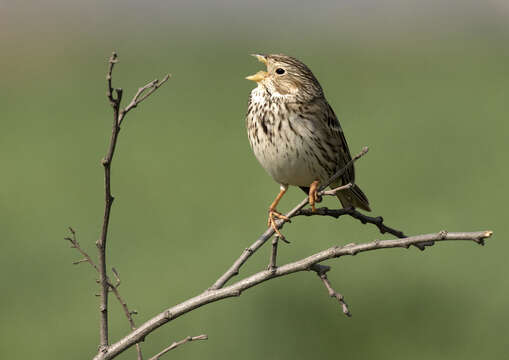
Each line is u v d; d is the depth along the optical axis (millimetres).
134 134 18156
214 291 4328
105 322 4277
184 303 4297
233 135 17922
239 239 12414
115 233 12922
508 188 14047
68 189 14930
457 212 13203
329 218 13047
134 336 4281
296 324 10273
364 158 15961
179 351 9664
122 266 11695
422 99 19938
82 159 16672
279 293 10820
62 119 19406
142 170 16000
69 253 12227
